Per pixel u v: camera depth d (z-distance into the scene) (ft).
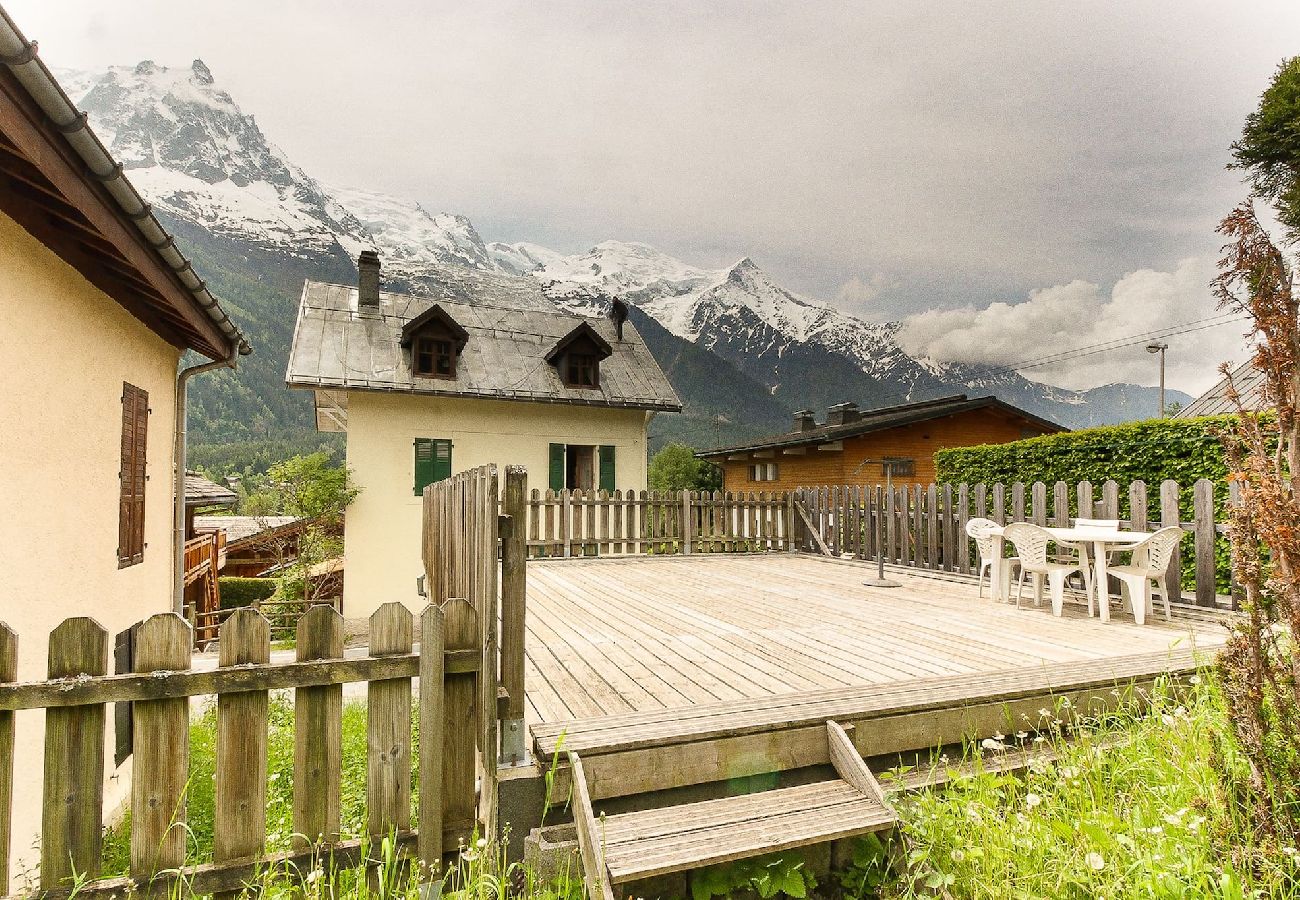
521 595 7.93
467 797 7.91
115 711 17.42
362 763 18.28
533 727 8.22
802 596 20.04
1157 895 6.08
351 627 45.68
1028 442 29.12
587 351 54.60
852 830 7.09
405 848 7.42
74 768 6.65
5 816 6.55
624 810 7.76
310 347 48.62
